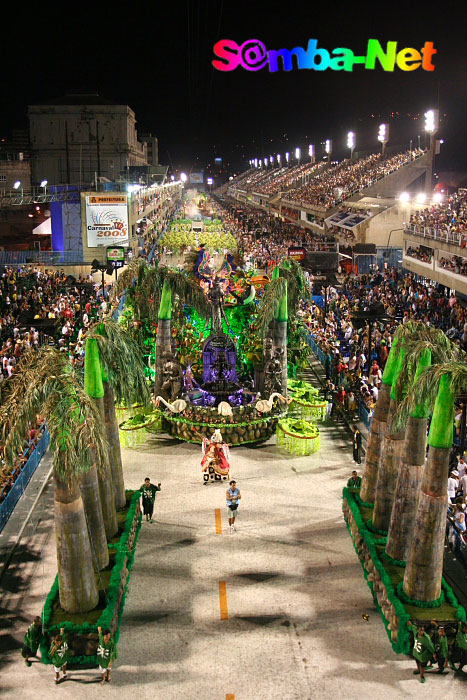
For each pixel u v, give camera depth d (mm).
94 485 15055
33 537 18328
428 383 13750
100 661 12734
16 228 72000
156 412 26156
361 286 52562
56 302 42688
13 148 108000
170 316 26234
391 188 74750
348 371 30844
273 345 26375
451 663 13102
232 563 16984
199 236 71125
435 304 42500
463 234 41500
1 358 31438
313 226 84812
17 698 12453
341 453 24344
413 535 14125
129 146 112438
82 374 17922
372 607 15195
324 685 12734
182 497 20703
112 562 15734
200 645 13898
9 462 13711
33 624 13250
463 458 19906
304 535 18375
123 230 56844
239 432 24562
